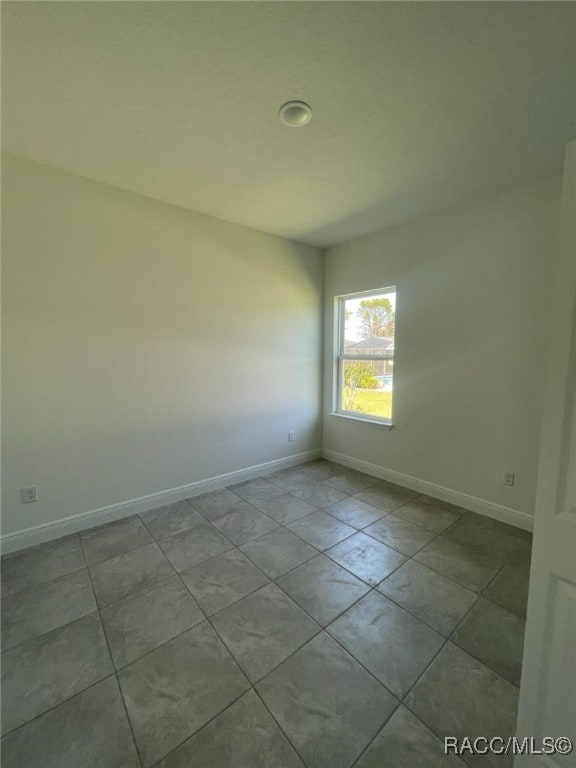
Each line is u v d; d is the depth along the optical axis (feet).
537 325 7.47
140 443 8.66
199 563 6.65
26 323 6.93
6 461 6.89
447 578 6.19
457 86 4.77
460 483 9.02
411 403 10.02
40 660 4.55
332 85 4.76
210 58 4.31
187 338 9.27
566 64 4.37
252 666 4.46
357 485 10.52
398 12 3.74
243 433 10.77
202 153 6.44
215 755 3.48
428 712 3.88
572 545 2.79
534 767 3.08
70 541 7.42
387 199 8.28
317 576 6.26
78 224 7.37
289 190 7.88
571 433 2.80
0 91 4.83
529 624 3.09
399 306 10.09
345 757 3.45
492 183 7.50
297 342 11.98
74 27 3.87
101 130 5.78
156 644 4.81
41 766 3.39
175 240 8.82
